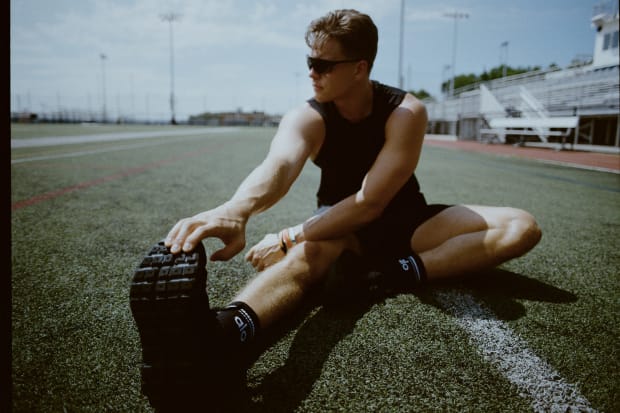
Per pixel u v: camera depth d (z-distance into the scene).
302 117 1.49
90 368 1.03
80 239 2.25
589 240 2.42
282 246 1.46
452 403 0.90
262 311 1.09
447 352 1.11
